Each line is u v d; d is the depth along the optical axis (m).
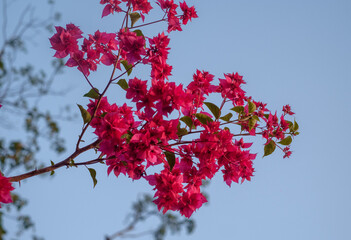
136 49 1.12
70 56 1.15
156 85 1.08
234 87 1.17
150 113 1.08
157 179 1.13
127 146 1.08
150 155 1.07
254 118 1.13
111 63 1.18
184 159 1.13
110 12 1.19
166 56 1.14
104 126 1.07
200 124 1.14
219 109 1.13
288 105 1.21
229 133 1.10
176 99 1.07
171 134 1.08
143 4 1.18
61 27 1.15
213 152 1.09
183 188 1.15
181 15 1.22
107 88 1.12
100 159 1.12
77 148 1.11
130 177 1.13
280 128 1.17
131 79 1.10
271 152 1.19
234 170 1.14
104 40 1.17
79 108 1.12
